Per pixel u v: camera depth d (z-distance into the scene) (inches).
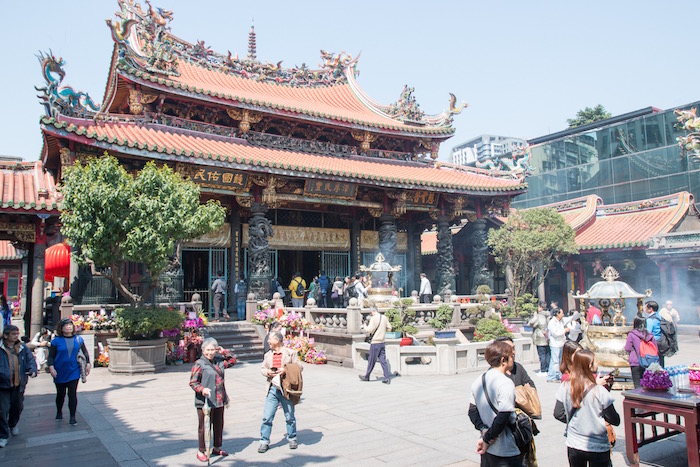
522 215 1212.5
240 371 701.9
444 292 1206.9
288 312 911.0
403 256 1349.7
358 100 1439.5
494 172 1379.2
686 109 1615.4
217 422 336.2
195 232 698.2
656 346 460.1
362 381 616.1
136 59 965.2
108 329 735.7
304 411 461.7
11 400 381.4
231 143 1073.5
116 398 516.4
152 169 677.3
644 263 1359.5
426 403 489.7
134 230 639.8
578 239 1453.0
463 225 1610.5
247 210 1117.1
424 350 661.9
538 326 655.8
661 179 1670.8
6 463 320.5
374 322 610.9
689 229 1381.6
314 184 1063.6
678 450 353.4
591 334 580.4
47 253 869.2
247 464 320.5
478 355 728.3
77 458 330.6
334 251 1245.7
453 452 340.8
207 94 1021.2
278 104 1105.4
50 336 753.6
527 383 254.5
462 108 1379.2
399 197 1189.7
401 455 336.2
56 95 822.5
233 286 1080.8
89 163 664.4
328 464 319.9
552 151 2004.2
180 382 608.4
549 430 396.8
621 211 1492.4
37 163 912.3
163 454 338.6
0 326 501.7
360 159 1264.8
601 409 235.6
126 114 1064.2
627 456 315.6
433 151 1381.6
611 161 1814.7
